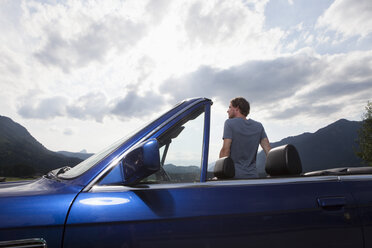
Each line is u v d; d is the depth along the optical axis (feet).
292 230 4.40
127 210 3.95
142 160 4.04
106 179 4.30
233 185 4.67
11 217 3.62
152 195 4.20
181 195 4.30
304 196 4.75
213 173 5.85
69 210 3.84
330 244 4.53
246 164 7.55
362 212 4.91
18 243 3.48
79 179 4.35
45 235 3.59
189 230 3.99
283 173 5.63
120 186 4.27
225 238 4.08
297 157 5.77
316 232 4.51
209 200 4.33
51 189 4.30
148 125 4.91
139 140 4.69
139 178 4.36
